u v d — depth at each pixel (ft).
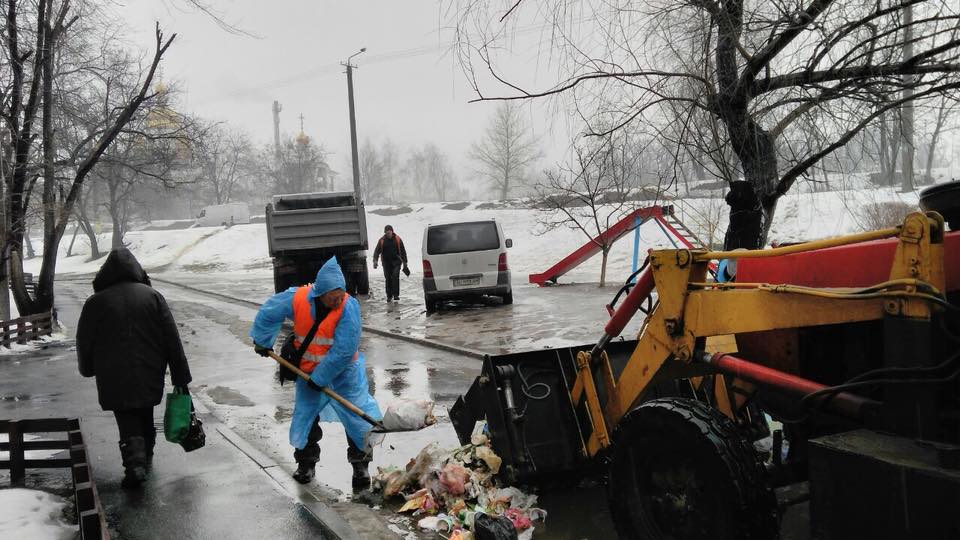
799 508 14.94
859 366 11.39
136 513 15.53
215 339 45.78
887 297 9.29
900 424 9.16
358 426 16.87
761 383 11.30
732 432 11.42
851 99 22.63
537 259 101.50
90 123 58.90
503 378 16.38
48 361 39.93
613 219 99.76
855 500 8.83
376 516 15.43
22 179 50.60
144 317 17.70
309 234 66.85
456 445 20.30
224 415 25.16
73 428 18.07
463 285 51.70
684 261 12.59
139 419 17.98
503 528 13.26
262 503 15.87
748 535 10.82
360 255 69.51
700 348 12.68
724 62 22.35
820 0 20.43
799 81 22.20
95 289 18.40
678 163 23.07
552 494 16.60
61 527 14.49
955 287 10.18
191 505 15.87
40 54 49.37
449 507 15.47
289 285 67.10
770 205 24.59
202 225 209.77
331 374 16.67
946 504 7.91
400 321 48.75
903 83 21.98
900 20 20.77
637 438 12.62
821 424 12.68
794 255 11.94
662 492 12.29
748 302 11.51
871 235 9.68
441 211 150.30
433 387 28.63
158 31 49.85
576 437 16.20
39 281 52.70
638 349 14.16
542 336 38.47
